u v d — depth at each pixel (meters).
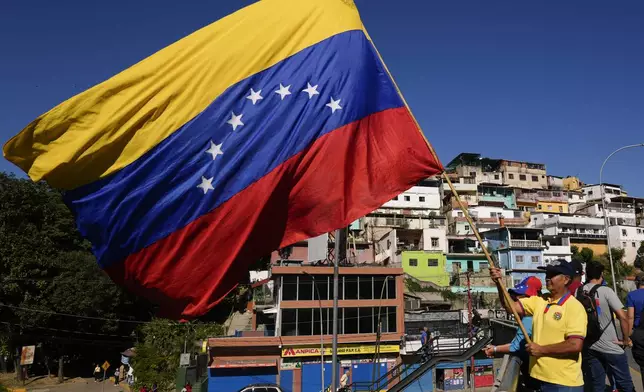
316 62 7.14
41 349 45.56
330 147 6.89
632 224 77.25
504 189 79.94
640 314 5.92
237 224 6.34
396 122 7.29
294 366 32.81
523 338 5.45
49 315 41.56
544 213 74.19
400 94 7.50
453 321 38.12
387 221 68.12
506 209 73.88
